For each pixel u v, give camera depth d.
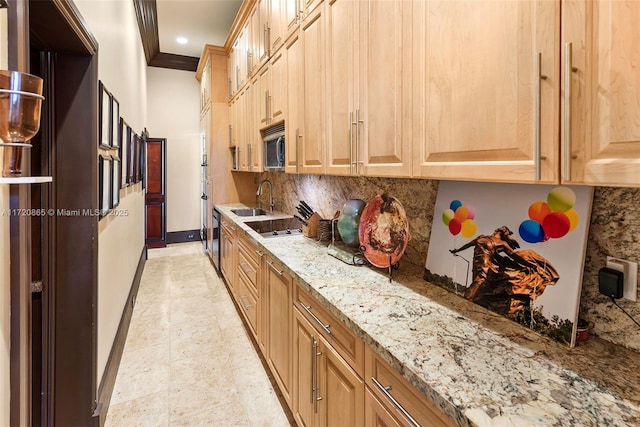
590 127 0.66
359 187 2.12
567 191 0.95
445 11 1.01
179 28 4.80
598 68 0.65
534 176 0.76
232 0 4.07
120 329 2.49
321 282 1.41
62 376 1.63
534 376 0.78
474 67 0.91
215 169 4.73
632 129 0.60
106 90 1.98
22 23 0.82
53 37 1.43
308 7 1.93
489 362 0.84
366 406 1.05
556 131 0.72
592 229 0.94
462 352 0.89
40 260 1.58
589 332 0.95
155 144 5.91
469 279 1.23
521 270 1.05
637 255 0.85
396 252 1.45
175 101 6.10
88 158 1.64
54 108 1.58
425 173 1.10
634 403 0.69
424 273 1.45
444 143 1.02
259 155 3.05
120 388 2.13
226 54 4.67
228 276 3.68
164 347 2.62
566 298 0.93
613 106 0.63
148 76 5.87
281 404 1.99
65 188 1.60
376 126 1.36
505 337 0.96
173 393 2.08
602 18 0.64
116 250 2.47
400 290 1.32
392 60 1.25
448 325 1.04
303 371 1.55
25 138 0.72
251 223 2.98
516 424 0.64
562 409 0.68
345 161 1.59
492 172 0.87
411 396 0.85
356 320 1.07
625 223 0.87
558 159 0.72
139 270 4.13
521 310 1.03
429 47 1.08
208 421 1.85
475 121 0.91
